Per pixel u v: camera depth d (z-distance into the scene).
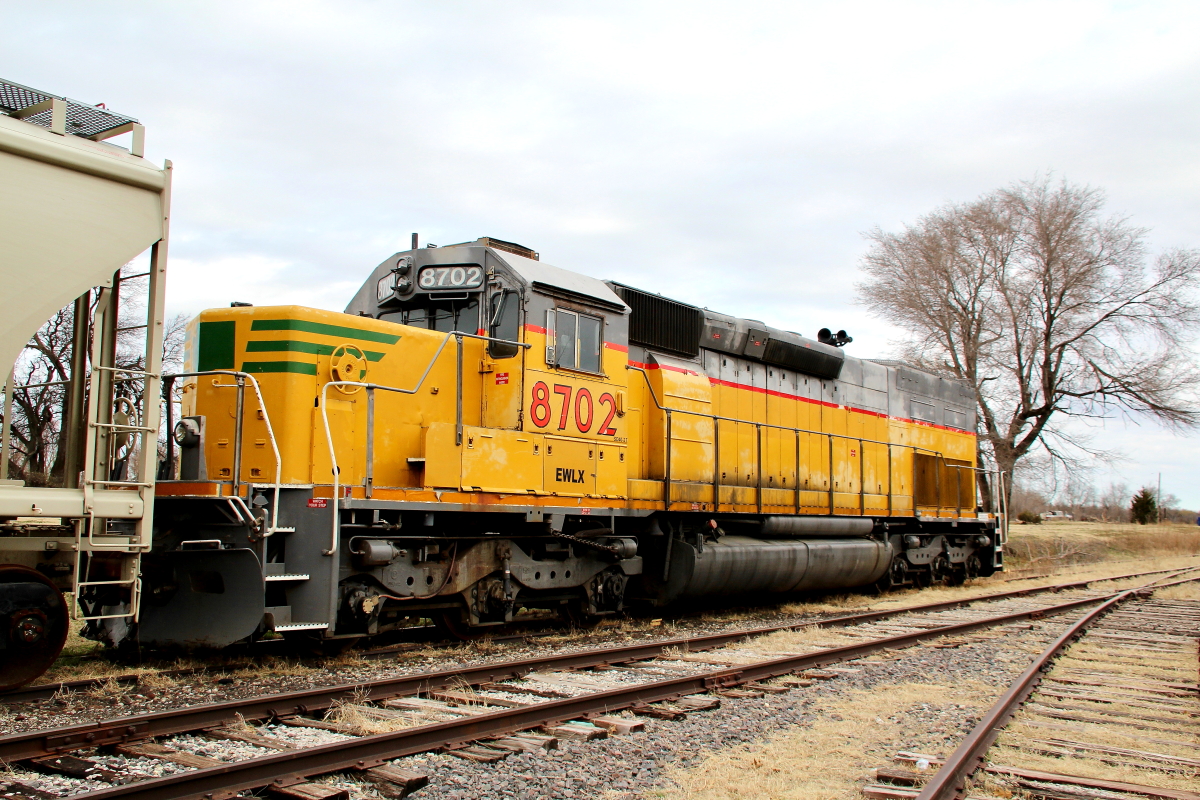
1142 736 6.15
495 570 9.65
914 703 7.04
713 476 12.45
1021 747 5.78
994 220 32.66
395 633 10.08
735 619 12.49
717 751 5.52
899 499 17.11
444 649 8.95
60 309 6.26
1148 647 10.41
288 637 8.54
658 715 6.29
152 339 6.78
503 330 9.65
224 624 7.52
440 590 9.05
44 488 6.16
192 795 4.26
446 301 9.98
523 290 9.57
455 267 9.91
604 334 10.68
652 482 11.36
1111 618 13.50
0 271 5.97
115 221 6.59
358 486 8.20
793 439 14.55
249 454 8.35
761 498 13.34
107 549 6.53
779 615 13.20
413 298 10.05
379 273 10.59
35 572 6.39
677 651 8.91
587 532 10.52
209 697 6.57
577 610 11.10
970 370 33.03
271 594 8.13
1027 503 86.69
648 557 12.20
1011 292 32.62
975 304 33.38
